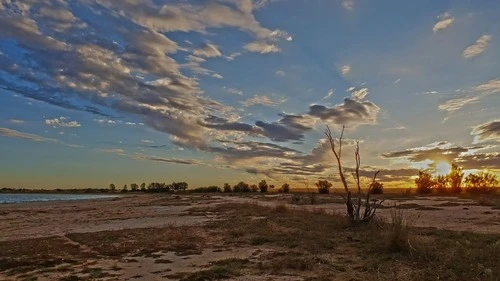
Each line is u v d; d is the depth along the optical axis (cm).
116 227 2041
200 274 915
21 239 1608
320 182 8031
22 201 7050
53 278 920
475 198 5366
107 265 1064
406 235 1178
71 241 1517
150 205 4541
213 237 1570
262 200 5356
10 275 959
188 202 5112
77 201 6675
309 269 958
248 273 930
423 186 8038
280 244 1355
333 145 1952
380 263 1004
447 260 991
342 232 1614
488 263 957
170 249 1300
